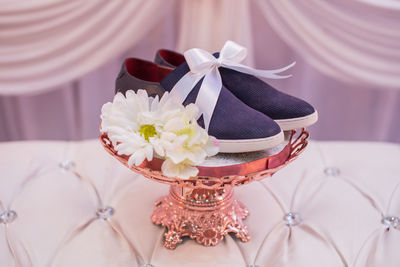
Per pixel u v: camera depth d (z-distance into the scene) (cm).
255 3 124
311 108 68
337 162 82
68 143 88
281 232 67
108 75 133
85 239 65
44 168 80
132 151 55
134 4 113
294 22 115
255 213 70
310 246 64
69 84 136
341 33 116
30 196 73
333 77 127
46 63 119
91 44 118
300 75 135
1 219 68
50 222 68
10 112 140
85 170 79
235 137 61
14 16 110
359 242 65
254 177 59
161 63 77
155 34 126
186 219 66
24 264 62
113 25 115
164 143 55
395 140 152
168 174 56
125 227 67
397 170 79
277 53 133
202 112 64
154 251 64
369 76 122
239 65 70
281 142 62
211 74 67
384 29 115
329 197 73
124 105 59
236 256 63
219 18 112
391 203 72
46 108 140
